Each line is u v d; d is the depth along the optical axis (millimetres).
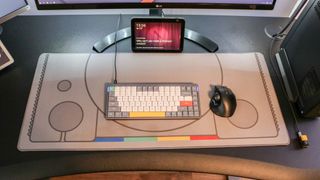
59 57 1086
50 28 1184
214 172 907
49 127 918
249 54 1141
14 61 1067
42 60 1070
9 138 896
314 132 952
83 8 1042
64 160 882
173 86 1001
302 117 983
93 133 915
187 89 1000
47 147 884
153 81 1033
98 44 1127
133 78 1037
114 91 981
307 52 953
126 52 1113
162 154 896
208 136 924
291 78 1033
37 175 874
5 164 858
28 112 942
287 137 937
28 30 1168
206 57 1117
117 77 1036
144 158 895
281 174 878
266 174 885
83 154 886
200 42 1161
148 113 953
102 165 894
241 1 1053
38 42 1132
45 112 946
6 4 973
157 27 1046
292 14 1242
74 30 1187
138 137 915
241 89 1034
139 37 1070
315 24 931
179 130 933
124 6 1047
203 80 1048
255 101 1007
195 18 1269
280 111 991
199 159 896
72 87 1007
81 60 1080
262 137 932
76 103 971
